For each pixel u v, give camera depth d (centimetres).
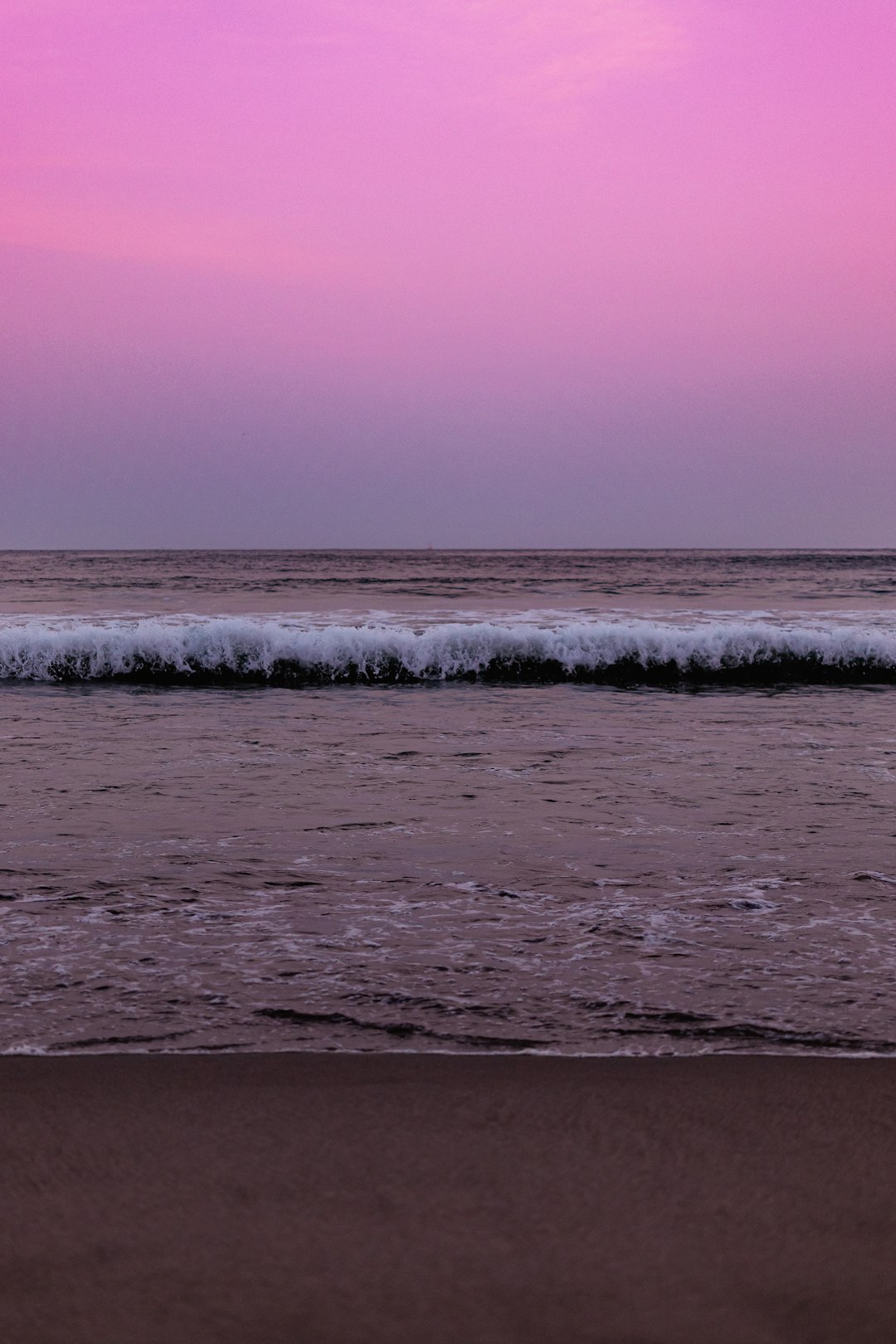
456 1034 283
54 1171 207
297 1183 202
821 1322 160
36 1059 263
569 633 1291
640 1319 160
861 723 903
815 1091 248
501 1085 250
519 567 5944
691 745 780
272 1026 287
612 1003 305
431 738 809
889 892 421
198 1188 200
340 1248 179
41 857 461
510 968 335
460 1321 159
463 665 1277
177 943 355
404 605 2450
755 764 703
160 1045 273
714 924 380
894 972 332
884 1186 203
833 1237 185
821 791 614
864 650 1284
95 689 1156
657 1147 219
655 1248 180
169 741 786
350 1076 255
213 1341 154
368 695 1106
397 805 574
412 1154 215
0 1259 175
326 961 340
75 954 343
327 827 522
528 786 625
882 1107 240
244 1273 172
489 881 434
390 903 403
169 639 1250
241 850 476
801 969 335
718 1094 246
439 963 338
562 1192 200
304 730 845
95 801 573
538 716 940
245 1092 245
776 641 1288
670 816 553
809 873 448
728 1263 176
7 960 337
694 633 1282
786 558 7969
